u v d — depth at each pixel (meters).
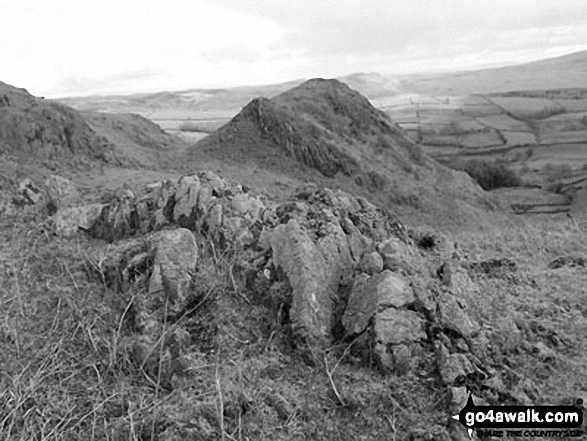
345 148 20.66
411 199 19.19
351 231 5.94
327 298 5.00
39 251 6.10
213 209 5.97
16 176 13.91
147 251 5.47
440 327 4.73
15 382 4.14
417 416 4.09
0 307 5.10
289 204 6.44
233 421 3.91
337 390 4.26
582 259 7.54
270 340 4.73
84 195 8.05
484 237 9.40
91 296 5.24
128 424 3.87
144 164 18.47
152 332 4.69
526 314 5.66
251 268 5.32
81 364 4.49
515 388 4.40
